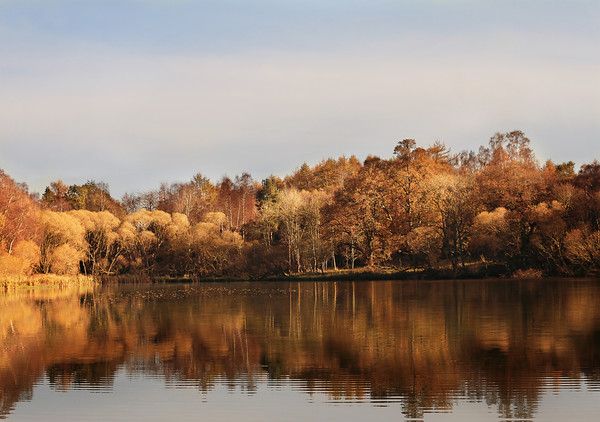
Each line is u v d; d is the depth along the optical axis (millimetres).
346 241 102938
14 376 25828
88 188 171375
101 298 66812
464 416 20109
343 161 194000
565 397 21922
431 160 114688
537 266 89250
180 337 35625
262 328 39031
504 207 96000
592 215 87562
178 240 116125
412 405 21297
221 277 110062
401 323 40312
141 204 165375
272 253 111000
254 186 187750
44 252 99625
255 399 22219
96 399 22359
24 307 56094
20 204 90688
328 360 28500
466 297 58219
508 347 30891
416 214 99312
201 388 23781
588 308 46750
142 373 26234
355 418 20062
